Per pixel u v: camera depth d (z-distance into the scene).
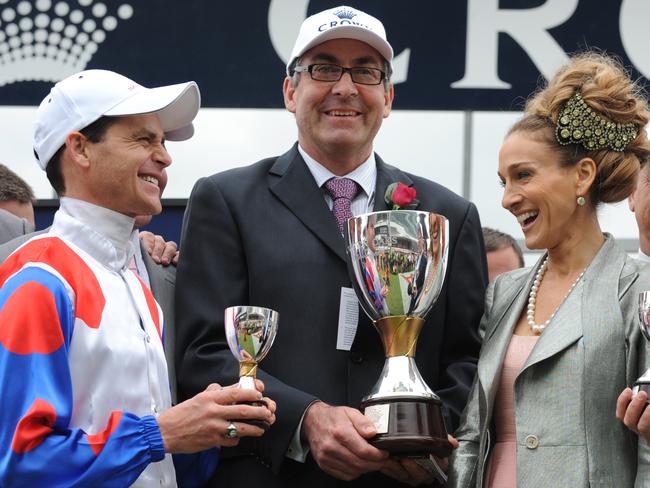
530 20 19.52
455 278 13.02
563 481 10.59
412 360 11.40
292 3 19.33
